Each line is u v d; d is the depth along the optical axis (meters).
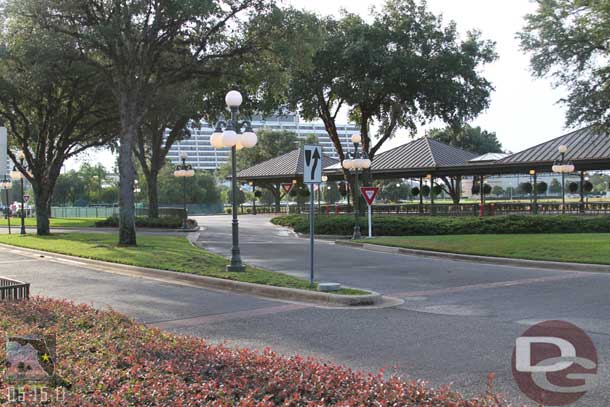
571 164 36.41
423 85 35.50
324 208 53.91
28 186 97.12
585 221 26.03
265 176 54.03
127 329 7.07
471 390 5.78
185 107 32.66
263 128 90.94
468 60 35.22
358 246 24.00
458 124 37.19
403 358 7.04
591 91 31.58
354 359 7.02
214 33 24.00
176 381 4.84
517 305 10.54
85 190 87.44
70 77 27.86
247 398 4.39
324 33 26.75
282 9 23.73
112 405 4.34
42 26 22.08
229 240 27.98
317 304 10.98
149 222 37.34
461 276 14.68
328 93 39.59
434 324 9.01
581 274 14.71
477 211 43.69
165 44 24.02
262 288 12.34
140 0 21.20
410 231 28.11
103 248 21.89
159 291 12.80
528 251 18.28
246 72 25.83
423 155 44.41
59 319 7.55
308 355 7.22
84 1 21.42
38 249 22.50
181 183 73.81
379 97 38.50
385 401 4.32
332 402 4.48
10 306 8.27
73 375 5.11
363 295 11.03
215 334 8.49
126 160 23.05
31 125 33.41
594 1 29.66
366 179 41.31
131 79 23.16
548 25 31.44
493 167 41.06
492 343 7.71
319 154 12.38
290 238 29.34
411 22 35.34
